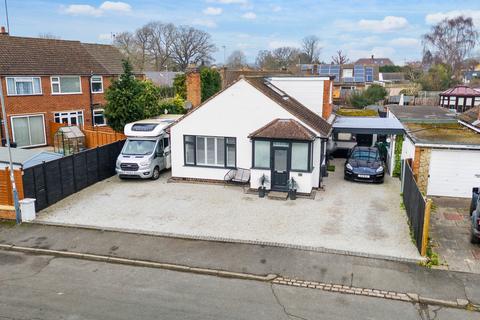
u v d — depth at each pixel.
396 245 13.66
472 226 13.62
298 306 10.39
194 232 14.88
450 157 18.77
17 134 28.67
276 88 24.17
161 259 12.89
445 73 72.69
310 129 19.36
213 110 20.52
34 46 31.22
